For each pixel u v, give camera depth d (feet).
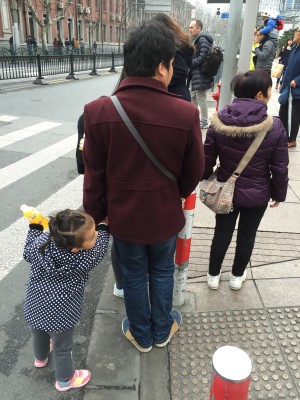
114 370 7.90
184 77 8.55
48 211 15.16
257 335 8.79
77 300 7.00
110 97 6.23
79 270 6.66
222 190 8.75
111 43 194.59
